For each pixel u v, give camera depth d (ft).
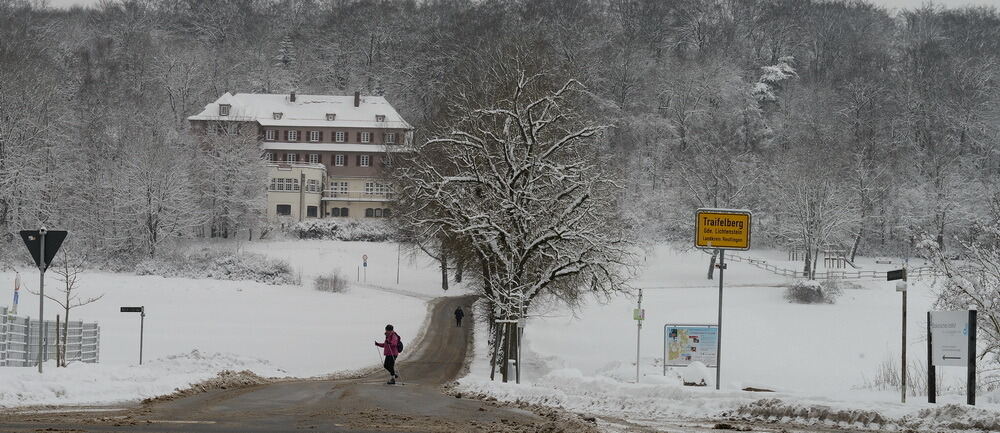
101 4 601.21
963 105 406.41
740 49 540.11
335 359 173.88
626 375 133.90
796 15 569.23
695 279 336.29
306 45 609.01
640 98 447.01
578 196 133.69
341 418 54.95
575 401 74.43
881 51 539.29
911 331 211.82
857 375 144.56
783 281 332.19
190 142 388.98
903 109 424.87
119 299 255.50
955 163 393.09
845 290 290.97
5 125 318.04
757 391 70.49
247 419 52.85
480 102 169.07
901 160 398.42
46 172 334.44
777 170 380.58
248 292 285.64
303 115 460.14
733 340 195.52
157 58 483.51
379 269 355.77
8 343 98.37
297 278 322.34
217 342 186.39
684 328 125.70
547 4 459.32
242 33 625.82
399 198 197.36
